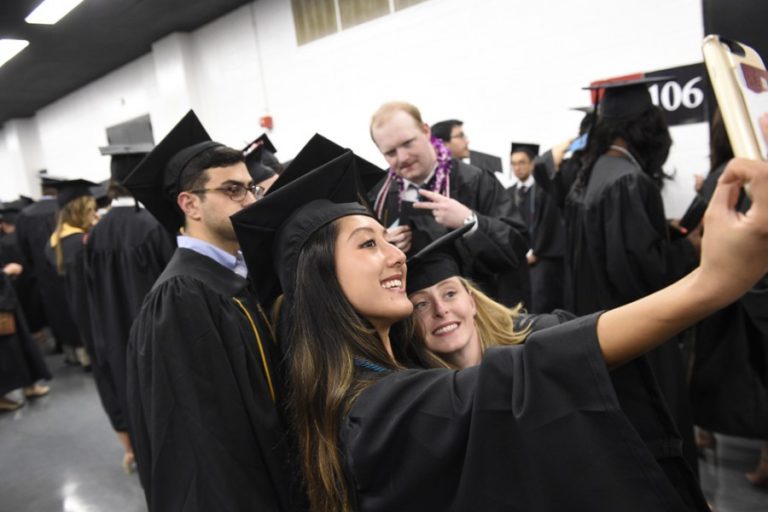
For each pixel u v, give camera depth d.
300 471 1.03
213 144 1.38
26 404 4.66
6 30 5.79
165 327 1.16
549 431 0.67
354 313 0.95
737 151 0.56
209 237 1.37
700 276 0.62
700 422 2.27
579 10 3.64
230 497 1.08
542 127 4.00
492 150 4.32
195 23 6.43
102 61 7.49
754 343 2.12
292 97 5.82
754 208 0.56
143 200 1.48
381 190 2.14
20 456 3.61
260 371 1.22
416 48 4.67
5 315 4.41
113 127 8.44
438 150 2.17
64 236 3.51
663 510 0.63
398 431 0.78
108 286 2.72
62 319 5.32
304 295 0.96
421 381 0.82
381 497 0.80
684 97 3.24
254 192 1.76
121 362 2.75
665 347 2.00
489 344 1.34
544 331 0.73
